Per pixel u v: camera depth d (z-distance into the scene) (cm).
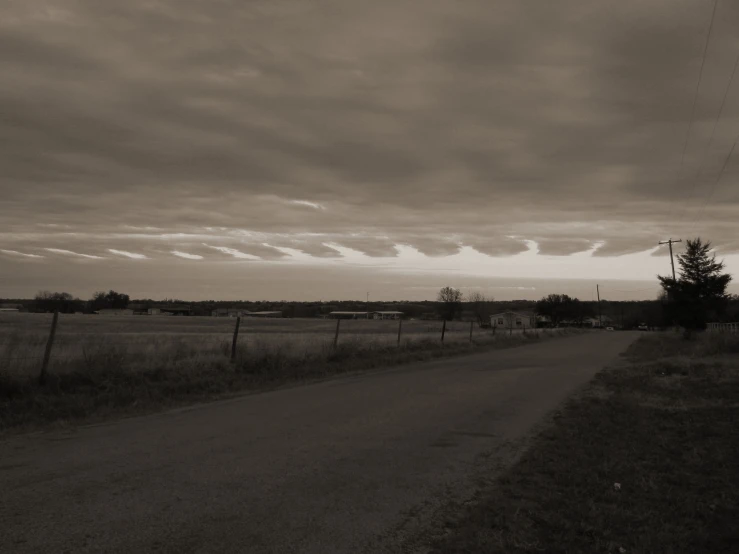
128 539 392
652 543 398
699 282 4534
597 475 566
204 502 473
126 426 820
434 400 1091
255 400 1092
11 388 1003
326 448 679
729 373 1437
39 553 367
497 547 390
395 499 494
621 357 2381
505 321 11844
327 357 1830
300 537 405
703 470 587
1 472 562
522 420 884
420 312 13650
